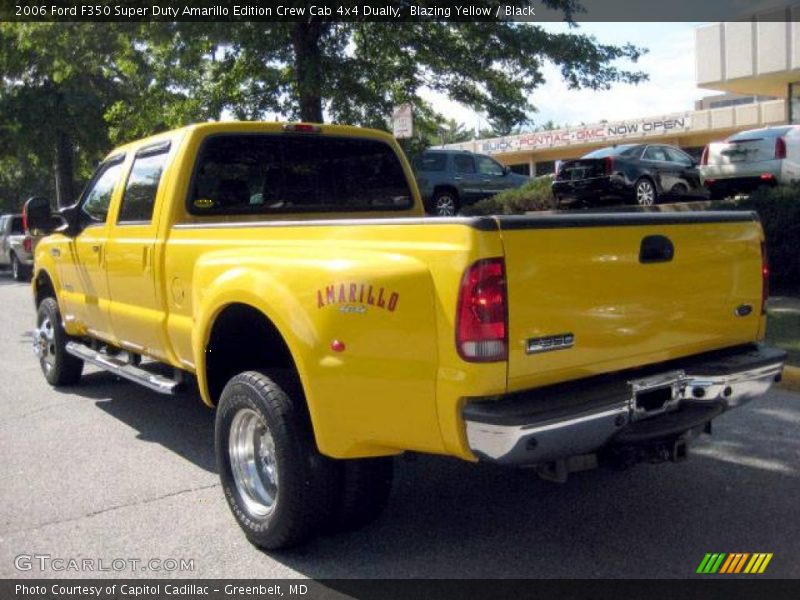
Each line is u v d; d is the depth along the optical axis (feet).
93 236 21.27
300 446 13.17
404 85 40.91
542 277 11.39
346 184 20.67
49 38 41.63
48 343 26.22
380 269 11.87
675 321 13.09
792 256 33.42
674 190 59.31
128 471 18.37
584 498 16.07
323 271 12.57
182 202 17.87
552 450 11.46
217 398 16.17
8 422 22.43
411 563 13.65
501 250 11.05
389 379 11.84
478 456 11.32
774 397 22.04
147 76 44.19
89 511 16.15
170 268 17.07
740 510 15.29
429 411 11.54
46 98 76.07
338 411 12.43
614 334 12.23
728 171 52.19
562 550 13.96
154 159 19.11
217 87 40.27
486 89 42.22
